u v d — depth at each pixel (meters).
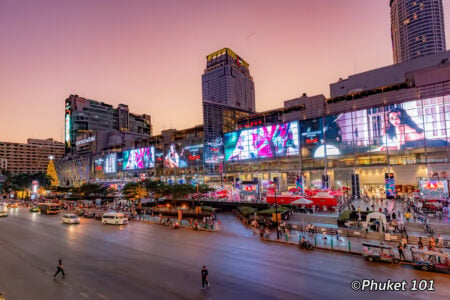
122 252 29.45
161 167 136.38
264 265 24.17
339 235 34.97
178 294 18.47
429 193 47.19
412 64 90.50
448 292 18.38
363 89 97.00
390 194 64.00
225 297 17.88
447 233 32.91
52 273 23.30
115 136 192.75
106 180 149.88
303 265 24.03
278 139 94.44
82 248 31.56
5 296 18.94
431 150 68.62
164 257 27.22
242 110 138.75
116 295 18.59
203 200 73.62
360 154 78.62
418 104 70.56
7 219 58.50
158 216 59.81
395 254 26.19
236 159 105.62
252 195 72.44
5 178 173.12
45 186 145.00
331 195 51.56
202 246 31.52
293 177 90.19
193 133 137.00
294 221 44.94
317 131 86.50
